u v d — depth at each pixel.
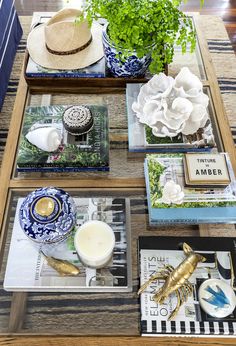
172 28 0.97
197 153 1.02
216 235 0.96
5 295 0.86
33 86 1.23
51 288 0.85
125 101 1.21
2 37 1.66
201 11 2.38
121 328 0.83
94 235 0.86
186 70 1.09
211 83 1.25
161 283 0.86
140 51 1.01
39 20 1.37
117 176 1.05
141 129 1.09
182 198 0.95
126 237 0.92
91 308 0.85
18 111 1.16
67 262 0.88
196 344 0.81
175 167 1.01
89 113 1.04
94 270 0.87
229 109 1.76
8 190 1.01
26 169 1.04
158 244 0.92
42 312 0.84
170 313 0.82
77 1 2.07
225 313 0.82
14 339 0.81
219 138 1.14
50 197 0.88
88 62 1.20
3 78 1.71
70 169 1.05
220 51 1.93
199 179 0.95
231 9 2.41
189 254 0.87
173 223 0.96
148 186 0.98
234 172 1.06
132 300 0.86
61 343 0.80
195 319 0.81
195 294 0.85
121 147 1.11
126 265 0.88
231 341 0.81
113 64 1.15
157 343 0.81
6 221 0.96
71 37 1.17
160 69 1.04
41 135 1.00
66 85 1.23
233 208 0.95
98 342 0.81
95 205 0.97
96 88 1.23
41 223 0.85
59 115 1.10
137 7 0.94
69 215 0.87
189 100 1.06
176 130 1.04
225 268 0.88
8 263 0.88
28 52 1.24
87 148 1.04
